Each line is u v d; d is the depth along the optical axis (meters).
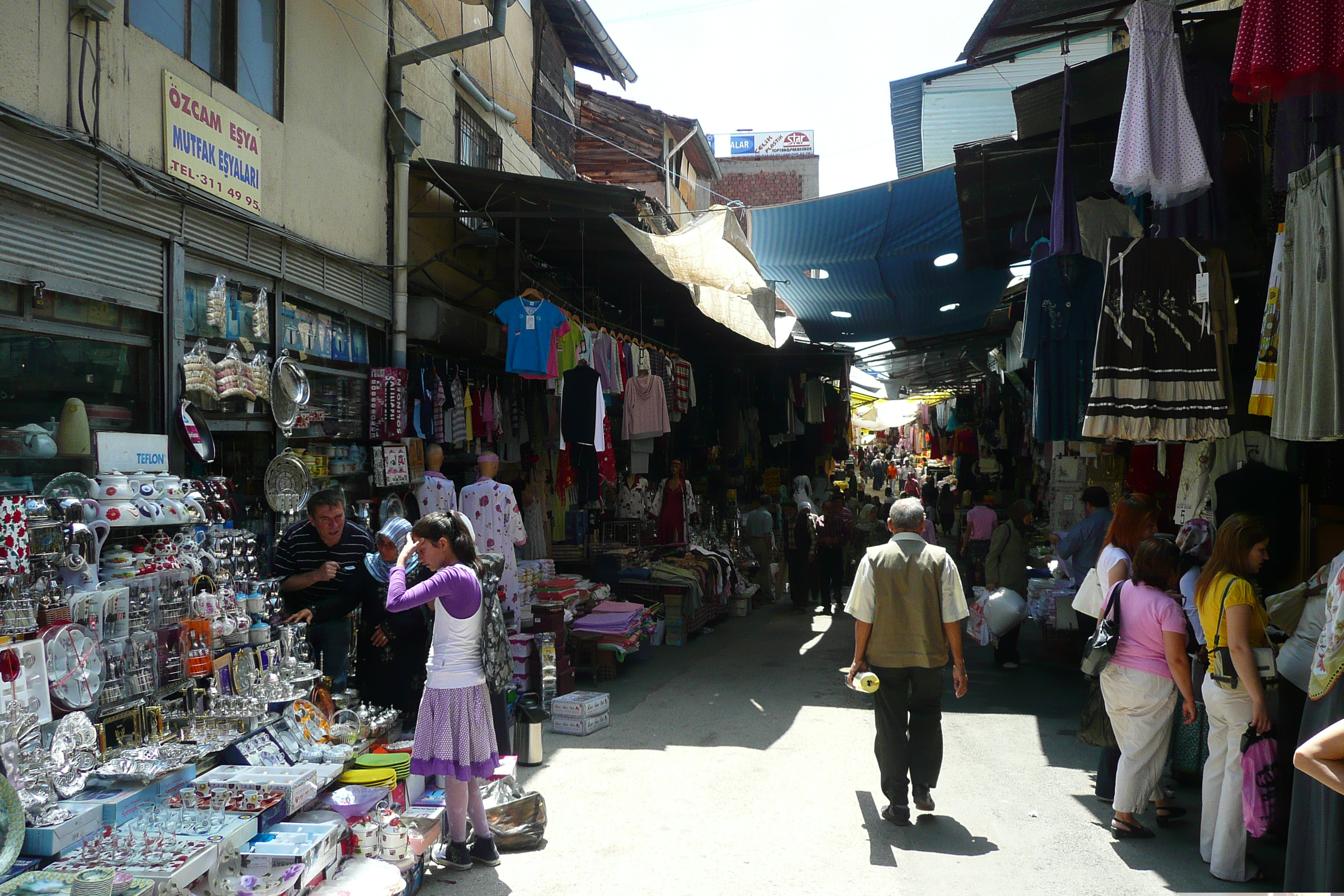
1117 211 7.24
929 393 31.95
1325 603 4.03
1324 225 4.14
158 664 4.12
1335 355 4.07
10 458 4.12
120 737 3.91
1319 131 4.31
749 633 11.73
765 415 18.95
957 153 7.25
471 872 4.46
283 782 3.95
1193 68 5.65
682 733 6.96
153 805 3.69
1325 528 6.03
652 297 12.39
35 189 4.18
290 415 6.31
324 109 7.03
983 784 5.82
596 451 10.37
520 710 6.13
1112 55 6.33
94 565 3.92
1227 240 6.05
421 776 4.61
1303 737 3.95
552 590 8.75
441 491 7.88
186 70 5.34
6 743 3.20
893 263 10.88
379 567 5.53
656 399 10.76
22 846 3.02
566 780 5.84
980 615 9.18
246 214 5.88
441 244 9.16
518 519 7.93
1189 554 6.27
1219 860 4.41
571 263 10.48
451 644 4.45
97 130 4.56
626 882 4.36
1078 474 10.68
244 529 5.95
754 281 10.09
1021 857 4.67
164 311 5.11
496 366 10.04
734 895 4.21
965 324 15.17
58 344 4.44
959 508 22.91
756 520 14.59
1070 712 7.60
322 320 7.05
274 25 6.36
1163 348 5.54
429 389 8.16
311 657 5.48
